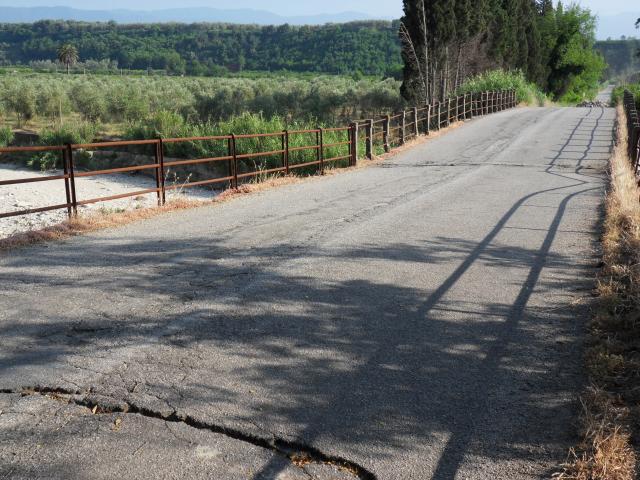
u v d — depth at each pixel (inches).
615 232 306.0
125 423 143.8
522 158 681.0
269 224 354.9
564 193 458.0
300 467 129.1
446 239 316.5
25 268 264.8
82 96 1781.5
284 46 5753.0
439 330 198.4
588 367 169.3
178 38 6702.8
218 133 850.1
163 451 133.3
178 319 205.3
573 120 1143.0
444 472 126.8
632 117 660.1
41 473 124.8
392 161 703.7
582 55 2933.1
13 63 6899.6
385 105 1763.0
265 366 172.4
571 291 234.8
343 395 157.1
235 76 4517.7
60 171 960.9
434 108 1083.9
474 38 1534.2
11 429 140.3
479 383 163.6
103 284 242.2
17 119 1726.1
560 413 148.6
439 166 645.3
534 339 191.6
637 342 185.3
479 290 236.7
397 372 169.6
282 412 148.7
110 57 6358.3
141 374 166.7
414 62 1317.7
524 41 2174.0
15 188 757.9
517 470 127.3
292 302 222.2
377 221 361.1
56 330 195.6
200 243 309.1
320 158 621.9
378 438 138.6
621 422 141.7
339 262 273.4
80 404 151.8
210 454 132.6
